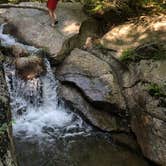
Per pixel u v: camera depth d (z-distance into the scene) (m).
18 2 9.62
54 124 6.66
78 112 6.74
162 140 5.62
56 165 5.64
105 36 7.77
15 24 8.09
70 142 6.21
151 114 5.83
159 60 6.46
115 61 7.16
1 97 4.23
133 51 6.91
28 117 6.84
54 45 7.42
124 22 8.19
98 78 6.84
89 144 6.19
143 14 8.33
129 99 6.48
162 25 7.68
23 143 6.08
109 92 6.61
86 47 7.80
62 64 7.33
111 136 6.39
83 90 6.75
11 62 7.24
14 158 3.79
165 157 5.55
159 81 6.02
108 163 5.76
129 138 6.32
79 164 5.70
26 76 7.04
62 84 7.07
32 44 7.61
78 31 7.84
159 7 8.49
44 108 7.05
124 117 6.50
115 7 8.58
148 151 5.82
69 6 8.81
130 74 6.70
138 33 7.61
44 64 7.27
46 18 8.20
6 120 3.92
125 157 5.93
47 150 5.97
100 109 6.66
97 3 8.62
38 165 5.61
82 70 7.04
